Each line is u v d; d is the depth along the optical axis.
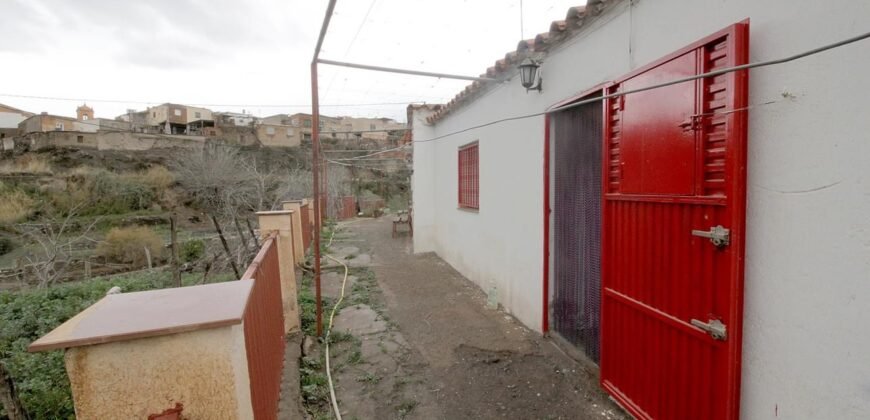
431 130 8.44
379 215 21.41
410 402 2.92
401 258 8.30
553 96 3.56
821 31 1.50
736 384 1.86
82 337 1.10
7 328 4.68
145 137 29.84
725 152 1.83
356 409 2.85
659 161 2.23
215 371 1.24
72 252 11.45
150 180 24.97
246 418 1.32
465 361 3.52
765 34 1.71
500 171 4.80
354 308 4.97
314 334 4.11
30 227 11.84
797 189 1.61
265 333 2.30
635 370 2.54
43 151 26.62
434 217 8.62
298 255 7.71
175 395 1.22
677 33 2.19
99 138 28.02
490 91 5.04
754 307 1.81
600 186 3.06
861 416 1.43
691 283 2.06
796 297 1.63
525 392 3.01
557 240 3.71
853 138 1.42
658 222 2.28
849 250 1.44
